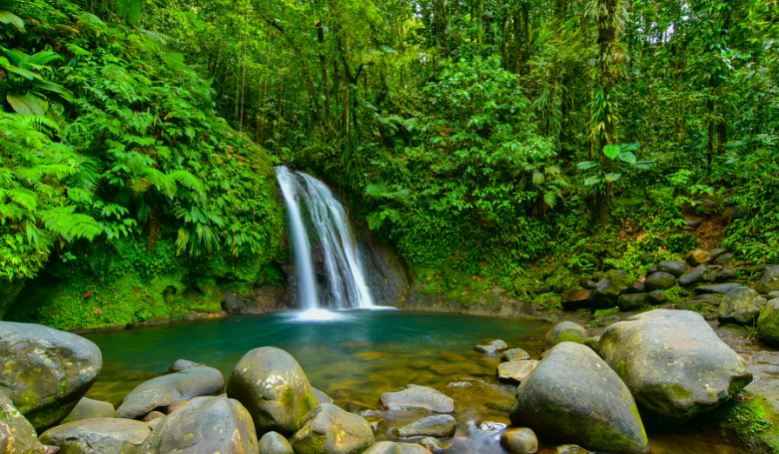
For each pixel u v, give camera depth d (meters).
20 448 1.99
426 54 11.69
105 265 6.48
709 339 3.21
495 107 8.73
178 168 7.17
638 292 6.86
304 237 9.46
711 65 8.04
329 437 2.53
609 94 7.92
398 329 6.70
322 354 5.05
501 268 9.03
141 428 2.64
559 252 8.74
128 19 7.70
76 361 2.59
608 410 2.70
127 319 6.68
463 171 9.75
